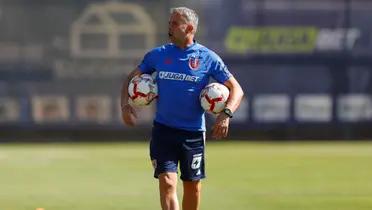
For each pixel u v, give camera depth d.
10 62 73.94
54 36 74.25
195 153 27.83
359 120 77.38
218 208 38.44
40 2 73.88
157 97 27.80
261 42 75.56
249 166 56.91
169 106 27.48
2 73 74.00
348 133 77.56
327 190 44.69
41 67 74.38
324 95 76.81
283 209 38.22
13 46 73.94
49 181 48.94
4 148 70.88
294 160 60.97
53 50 74.31
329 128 77.38
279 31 75.69
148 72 28.08
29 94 74.50
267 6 75.38
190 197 28.39
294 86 76.44
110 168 55.62
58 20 74.19
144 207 38.97
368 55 76.69
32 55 74.19
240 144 74.88
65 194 43.31
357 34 76.50
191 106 27.45
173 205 27.22
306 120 76.94
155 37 74.62
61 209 38.41
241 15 75.06
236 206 39.03
